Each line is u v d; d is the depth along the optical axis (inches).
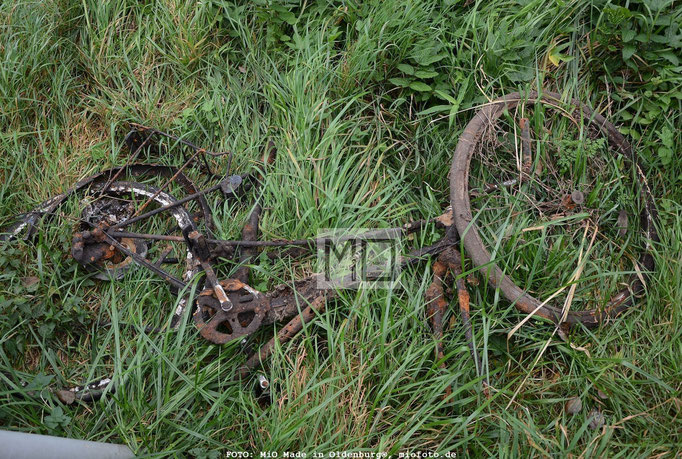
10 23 146.8
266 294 122.0
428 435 111.3
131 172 140.5
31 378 113.0
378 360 114.5
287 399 114.7
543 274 129.0
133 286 127.0
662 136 137.9
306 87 144.9
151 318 125.2
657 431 113.1
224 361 120.4
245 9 155.7
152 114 147.8
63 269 126.2
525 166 132.6
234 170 143.7
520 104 137.2
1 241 124.9
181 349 117.9
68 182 141.8
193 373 117.3
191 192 139.1
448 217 126.7
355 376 114.9
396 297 121.3
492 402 117.3
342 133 141.6
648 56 140.1
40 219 130.1
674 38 138.6
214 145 147.1
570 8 145.2
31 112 147.3
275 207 134.3
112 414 112.0
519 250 127.7
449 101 140.7
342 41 153.2
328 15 152.9
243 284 120.5
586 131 137.7
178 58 152.6
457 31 144.4
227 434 112.4
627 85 146.4
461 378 117.6
